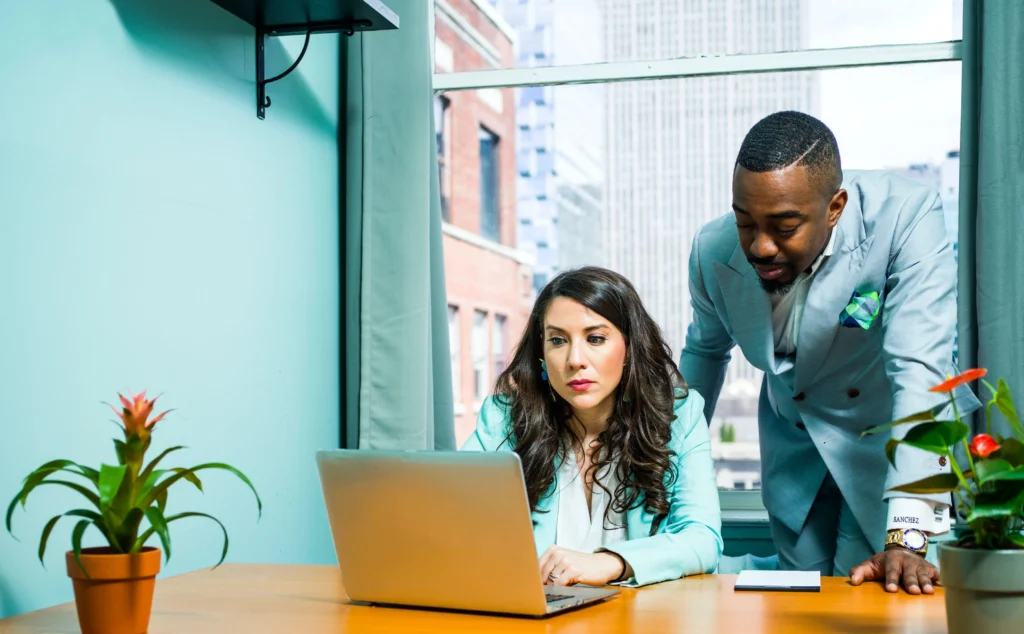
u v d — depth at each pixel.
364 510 1.33
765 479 2.27
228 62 1.96
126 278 1.64
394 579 1.33
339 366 2.46
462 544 1.27
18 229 1.41
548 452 1.80
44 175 1.46
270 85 2.13
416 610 1.33
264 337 2.08
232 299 1.96
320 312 2.35
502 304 4.09
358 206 2.43
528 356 1.85
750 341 2.05
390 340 2.39
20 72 1.42
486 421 1.92
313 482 2.29
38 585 1.45
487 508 1.23
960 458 2.07
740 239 1.86
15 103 1.41
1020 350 2.06
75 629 1.27
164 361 1.73
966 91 2.17
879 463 2.01
